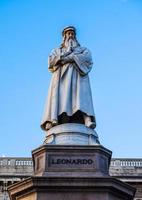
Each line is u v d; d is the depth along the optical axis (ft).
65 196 44.04
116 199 45.32
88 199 43.91
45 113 53.31
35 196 44.09
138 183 147.54
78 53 55.42
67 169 46.52
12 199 46.85
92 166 46.85
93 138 50.75
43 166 46.93
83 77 54.80
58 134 50.52
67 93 52.90
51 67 55.83
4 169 149.07
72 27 58.65
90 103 53.26
